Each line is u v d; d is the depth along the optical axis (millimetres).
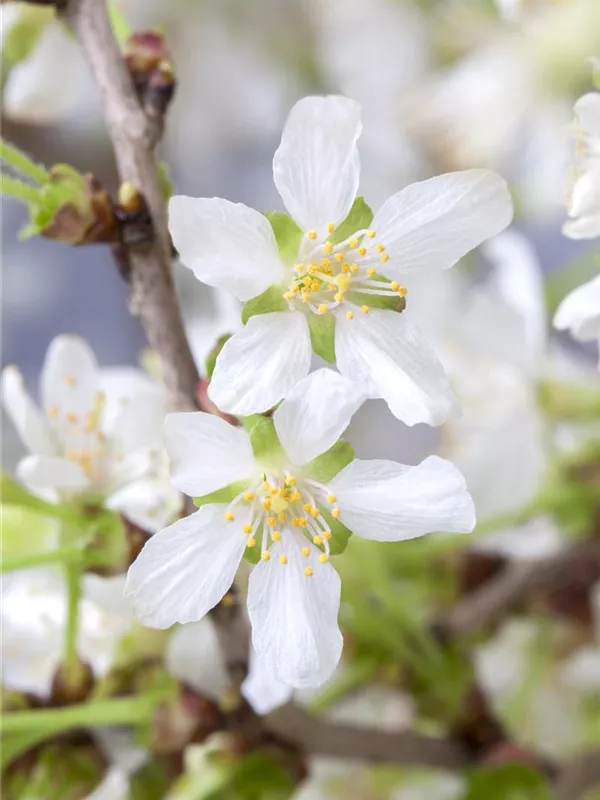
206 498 202
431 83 353
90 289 441
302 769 239
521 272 265
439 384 200
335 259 202
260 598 200
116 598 227
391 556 260
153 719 226
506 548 272
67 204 206
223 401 196
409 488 199
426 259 202
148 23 394
